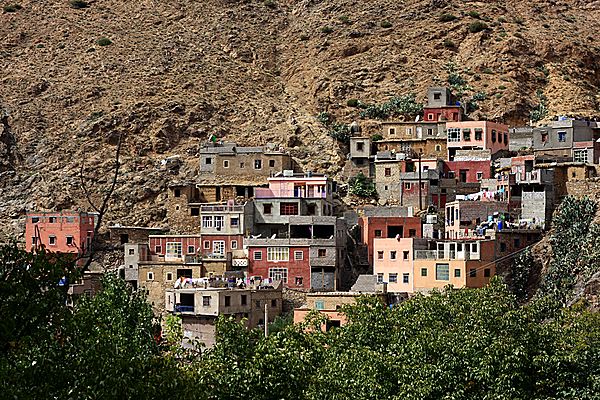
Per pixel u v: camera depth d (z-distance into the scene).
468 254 121.38
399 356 74.62
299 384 69.81
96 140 170.75
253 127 173.75
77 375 50.31
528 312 79.12
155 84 189.12
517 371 72.31
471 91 182.38
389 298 122.00
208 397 61.19
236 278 128.88
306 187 141.38
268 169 152.50
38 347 50.16
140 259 136.88
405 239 125.31
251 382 68.00
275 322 119.25
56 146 170.38
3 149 169.88
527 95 183.12
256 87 194.00
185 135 172.00
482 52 195.75
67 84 191.25
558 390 73.19
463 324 78.06
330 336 81.94
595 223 118.50
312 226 135.25
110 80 192.38
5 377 47.66
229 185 150.75
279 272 132.88
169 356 64.19
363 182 153.50
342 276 134.50
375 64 192.88
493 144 156.38
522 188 130.75
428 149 157.75
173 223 149.50
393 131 161.00
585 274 111.44
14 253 52.84
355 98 180.75
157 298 132.38
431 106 167.38
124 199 156.00
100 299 81.44
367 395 71.75
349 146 163.12
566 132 145.88
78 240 142.25
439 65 194.12
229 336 72.62
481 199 134.25
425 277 123.19
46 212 145.25
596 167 130.00
